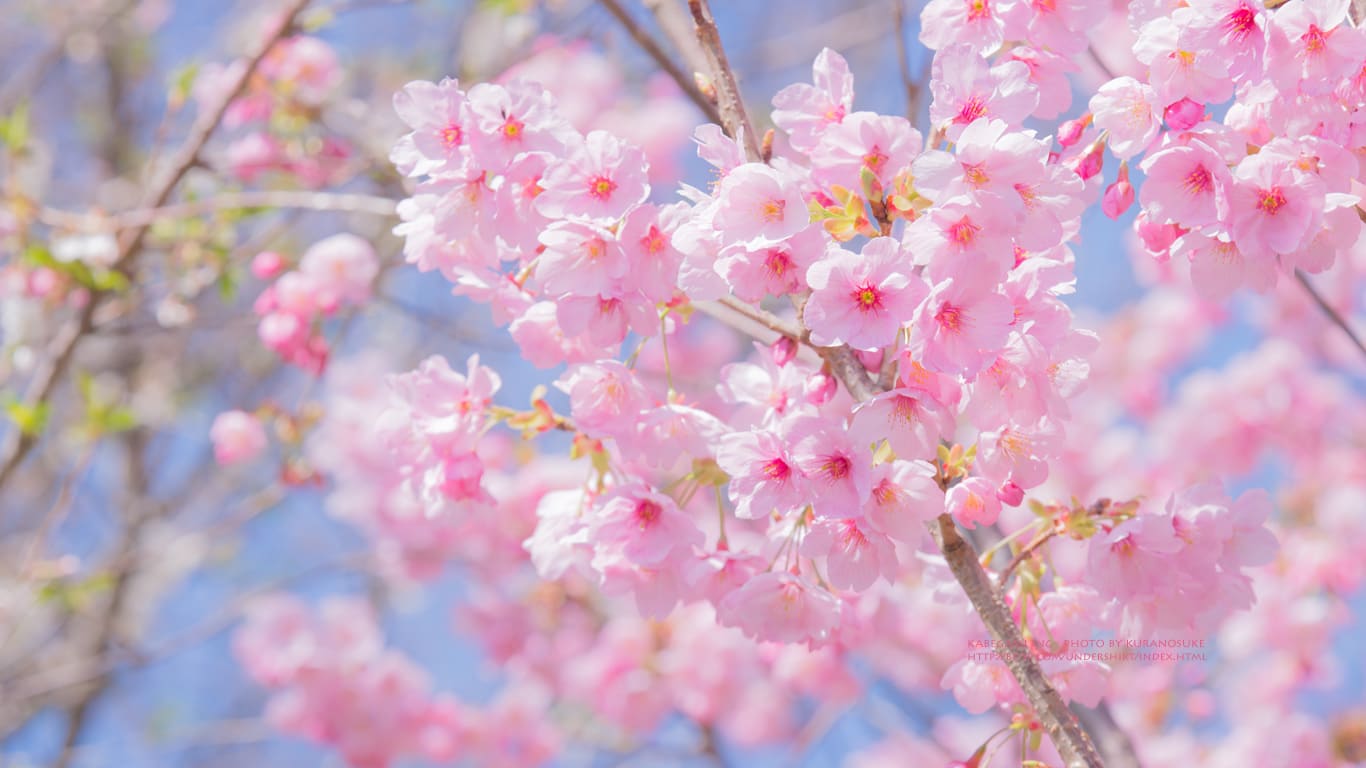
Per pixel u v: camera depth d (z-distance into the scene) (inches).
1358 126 82.4
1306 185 79.4
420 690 268.8
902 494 81.4
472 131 84.9
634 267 83.5
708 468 94.0
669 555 92.9
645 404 90.9
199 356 319.3
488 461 247.8
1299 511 274.4
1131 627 89.8
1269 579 241.6
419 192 91.7
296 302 183.2
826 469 80.3
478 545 272.4
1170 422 296.8
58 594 205.3
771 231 76.9
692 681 248.1
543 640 278.7
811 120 89.8
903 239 74.7
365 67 273.1
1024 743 91.5
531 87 84.2
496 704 273.9
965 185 75.5
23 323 203.5
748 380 97.8
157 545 268.1
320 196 178.9
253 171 202.7
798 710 278.2
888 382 79.9
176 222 197.9
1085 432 297.0
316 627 270.5
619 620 255.1
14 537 311.0
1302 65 80.0
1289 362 293.1
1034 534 94.9
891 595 214.8
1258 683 243.9
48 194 310.2
